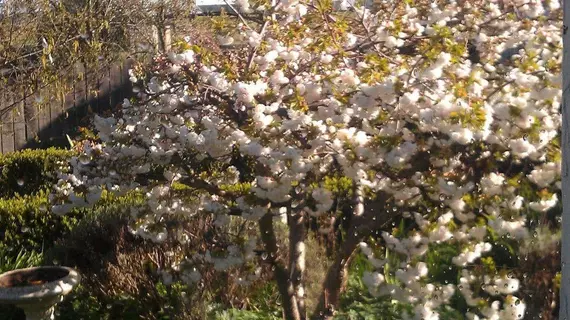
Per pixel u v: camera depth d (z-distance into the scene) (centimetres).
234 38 325
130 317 442
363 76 268
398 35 303
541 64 309
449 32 273
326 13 315
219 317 422
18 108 824
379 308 424
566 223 195
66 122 980
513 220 279
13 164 818
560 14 362
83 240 479
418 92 259
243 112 287
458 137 248
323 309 331
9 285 399
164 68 303
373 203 309
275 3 314
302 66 297
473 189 286
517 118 252
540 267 388
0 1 724
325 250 470
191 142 273
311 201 300
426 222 284
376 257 286
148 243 453
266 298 458
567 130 194
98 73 919
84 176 316
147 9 919
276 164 264
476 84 271
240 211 306
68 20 750
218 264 309
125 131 307
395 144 255
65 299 457
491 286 293
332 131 272
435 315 290
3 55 703
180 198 322
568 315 195
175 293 437
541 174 281
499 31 370
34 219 572
